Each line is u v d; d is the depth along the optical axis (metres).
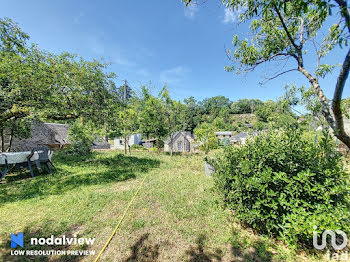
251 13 1.90
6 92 4.16
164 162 8.69
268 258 1.99
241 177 2.67
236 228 2.61
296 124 3.00
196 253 2.08
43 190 4.11
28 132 8.38
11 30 6.04
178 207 3.30
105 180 5.06
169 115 12.05
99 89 6.23
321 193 2.11
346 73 1.34
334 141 2.30
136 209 3.21
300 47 2.14
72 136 9.92
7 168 4.76
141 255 2.04
